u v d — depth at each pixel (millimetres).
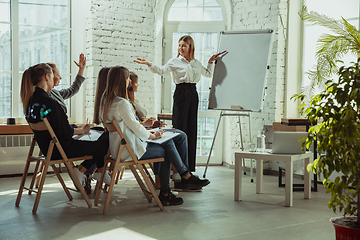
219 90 4910
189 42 4551
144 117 4516
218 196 3945
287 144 3645
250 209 3430
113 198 3803
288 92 5348
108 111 3324
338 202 2387
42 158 3389
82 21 5543
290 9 5270
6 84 5230
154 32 5875
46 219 3045
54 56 5578
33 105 3244
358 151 2178
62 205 3498
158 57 5969
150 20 5824
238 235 2699
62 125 3303
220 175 5211
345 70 2283
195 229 2826
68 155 3430
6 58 5227
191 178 3754
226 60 4910
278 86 5332
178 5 6016
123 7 5621
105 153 3615
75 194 3969
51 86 3398
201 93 6105
